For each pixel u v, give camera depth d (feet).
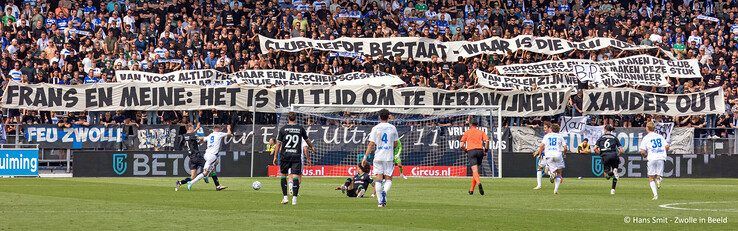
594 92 176.45
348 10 197.26
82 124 162.71
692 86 187.73
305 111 168.25
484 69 183.83
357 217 82.17
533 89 176.35
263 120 171.94
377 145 93.09
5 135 160.45
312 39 183.42
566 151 173.58
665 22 206.69
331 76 175.42
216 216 82.02
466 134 115.55
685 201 105.29
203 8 187.32
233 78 171.83
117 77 168.66
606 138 119.34
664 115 178.50
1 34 175.42
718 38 202.39
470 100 173.17
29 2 188.24
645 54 193.77
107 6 188.55
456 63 182.60
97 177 154.61
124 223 75.66
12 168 153.89
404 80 179.22
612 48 193.36
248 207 91.66
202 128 164.55
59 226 73.10
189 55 177.27
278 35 186.50
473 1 205.57
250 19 191.11
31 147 160.25
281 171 95.81
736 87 189.57
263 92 167.43
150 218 79.82
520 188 130.82
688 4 224.12
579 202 102.53
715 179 168.45
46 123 166.40
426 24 199.11
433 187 130.72
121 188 122.01
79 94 163.63
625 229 74.33
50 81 168.96
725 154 174.70
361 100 170.60
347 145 168.14
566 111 177.68
